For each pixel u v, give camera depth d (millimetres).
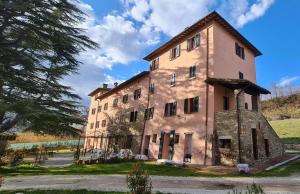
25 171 18141
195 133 22156
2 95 14859
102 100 48219
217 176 14711
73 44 17766
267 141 21500
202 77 22891
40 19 16172
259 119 20844
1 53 15484
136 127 32656
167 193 9586
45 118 15320
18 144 48031
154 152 27438
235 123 18828
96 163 22766
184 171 16984
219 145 19719
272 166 17781
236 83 19453
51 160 28500
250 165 17891
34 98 16484
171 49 28688
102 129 44562
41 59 17750
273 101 63438
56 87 17812
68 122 16609
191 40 25656
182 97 25125
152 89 31219
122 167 19531
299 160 20172
